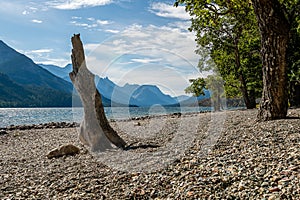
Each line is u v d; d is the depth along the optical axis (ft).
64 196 21.43
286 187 17.42
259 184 18.69
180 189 19.95
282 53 40.52
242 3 54.03
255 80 110.42
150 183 22.00
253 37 96.58
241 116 57.31
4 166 33.37
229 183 19.71
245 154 25.59
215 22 56.49
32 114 210.79
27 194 22.48
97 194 21.17
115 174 25.63
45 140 59.11
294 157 22.38
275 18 39.65
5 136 68.64
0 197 22.13
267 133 32.99
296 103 100.94
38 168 31.07
